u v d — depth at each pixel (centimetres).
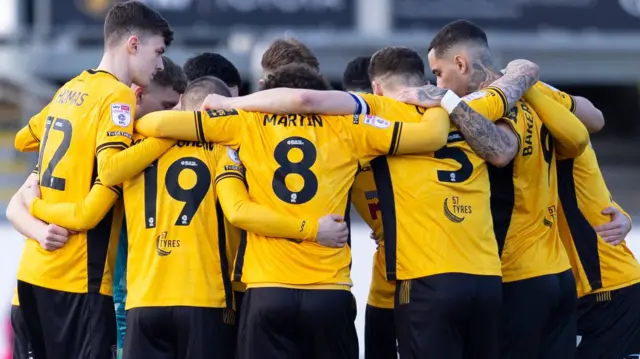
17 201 1664
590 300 1812
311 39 5181
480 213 1597
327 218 1542
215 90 1698
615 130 6606
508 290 1655
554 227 1695
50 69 5153
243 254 1577
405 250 1583
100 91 1622
